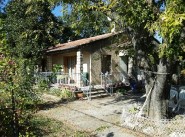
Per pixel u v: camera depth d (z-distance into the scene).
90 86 19.67
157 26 9.05
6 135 7.83
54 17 25.53
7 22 24.02
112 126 12.45
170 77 12.38
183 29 9.59
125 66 24.23
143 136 11.02
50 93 20.11
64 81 22.22
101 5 12.14
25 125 9.16
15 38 23.36
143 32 12.10
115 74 23.56
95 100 18.97
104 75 22.47
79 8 12.12
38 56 24.33
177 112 13.75
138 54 12.75
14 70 7.21
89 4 12.22
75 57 24.17
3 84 7.05
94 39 22.53
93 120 13.57
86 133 11.56
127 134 11.31
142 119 12.23
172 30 7.79
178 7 8.23
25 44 23.34
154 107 12.43
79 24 14.12
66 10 13.55
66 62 25.19
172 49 10.00
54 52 23.94
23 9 24.19
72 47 21.34
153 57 12.55
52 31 26.64
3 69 6.97
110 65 23.36
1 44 7.16
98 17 14.31
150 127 11.59
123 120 12.98
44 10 23.86
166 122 11.71
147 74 12.63
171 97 14.28
